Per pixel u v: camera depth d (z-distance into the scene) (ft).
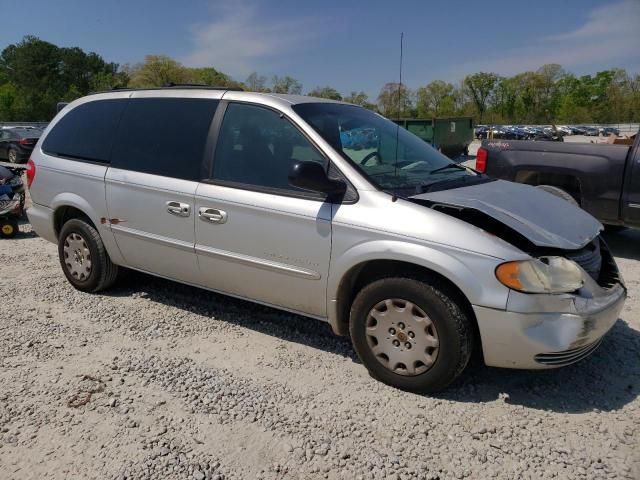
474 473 8.71
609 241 24.13
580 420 10.14
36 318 14.83
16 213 25.46
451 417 10.19
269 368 12.06
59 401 10.68
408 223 10.57
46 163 16.90
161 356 12.59
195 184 13.37
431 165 13.52
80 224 16.20
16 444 9.39
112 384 11.34
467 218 10.91
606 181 21.30
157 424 9.96
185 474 8.64
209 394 10.94
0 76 281.54
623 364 12.26
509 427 9.90
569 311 9.91
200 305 15.75
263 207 12.15
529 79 274.57
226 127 13.28
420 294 10.44
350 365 12.21
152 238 14.32
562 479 8.59
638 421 10.11
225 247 12.95
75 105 17.04
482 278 9.95
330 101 14.15
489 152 24.53
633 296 16.60
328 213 11.35
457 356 10.32
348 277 11.43
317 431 9.75
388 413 10.31
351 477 8.63
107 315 15.01
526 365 10.13
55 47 277.23
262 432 9.73
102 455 9.10
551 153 22.72
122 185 14.78
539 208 11.78
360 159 12.00
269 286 12.58
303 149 12.09
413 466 8.86
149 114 14.82
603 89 277.85
